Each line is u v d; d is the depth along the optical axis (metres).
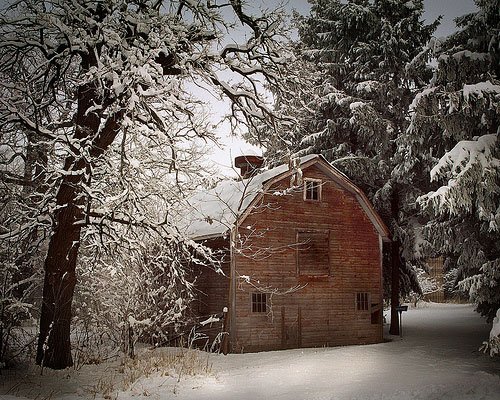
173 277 15.77
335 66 28.80
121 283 15.77
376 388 11.63
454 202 13.51
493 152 14.12
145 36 13.38
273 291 19.47
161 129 13.09
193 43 14.27
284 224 21.17
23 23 13.84
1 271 13.55
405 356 17.09
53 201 14.16
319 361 15.97
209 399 11.07
